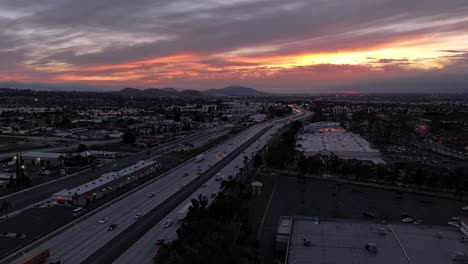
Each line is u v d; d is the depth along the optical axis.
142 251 61.66
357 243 56.53
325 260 50.97
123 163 133.00
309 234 60.12
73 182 105.25
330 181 114.62
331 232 60.97
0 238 66.25
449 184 100.69
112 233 69.12
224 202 70.38
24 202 87.25
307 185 109.81
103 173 116.88
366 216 82.62
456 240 57.88
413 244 56.34
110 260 58.41
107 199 90.75
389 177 110.25
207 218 61.88
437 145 195.12
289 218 72.69
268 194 99.62
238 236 59.94
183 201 89.38
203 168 127.56
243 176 116.50
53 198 86.69
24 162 131.50
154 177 114.06
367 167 114.31
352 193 101.69
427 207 89.75
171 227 72.25
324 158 135.00
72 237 67.19
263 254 63.66
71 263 57.31
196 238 55.34
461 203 93.25
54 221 75.00
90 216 78.56
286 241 64.31
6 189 97.75
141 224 73.94
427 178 105.12
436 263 50.22
